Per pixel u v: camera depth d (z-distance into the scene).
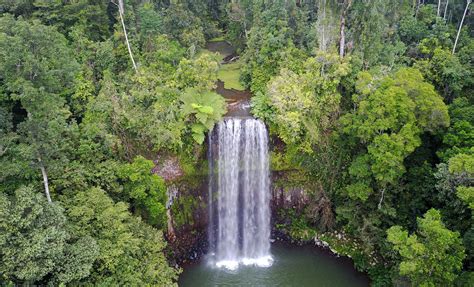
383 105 25.06
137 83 30.64
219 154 31.36
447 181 23.53
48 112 19.52
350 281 28.38
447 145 27.59
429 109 25.59
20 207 18.11
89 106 27.42
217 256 31.55
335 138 29.67
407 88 26.00
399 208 28.64
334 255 30.59
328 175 30.91
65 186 22.83
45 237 17.92
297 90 29.55
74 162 23.88
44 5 30.75
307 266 29.95
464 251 21.67
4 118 21.50
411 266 20.69
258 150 31.62
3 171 19.38
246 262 30.83
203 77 31.20
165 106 29.31
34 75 18.64
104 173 24.73
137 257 23.22
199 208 31.34
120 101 28.73
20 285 17.97
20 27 18.56
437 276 21.14
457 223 24.23
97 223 21.94
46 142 19.88
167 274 23.73
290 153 31.17
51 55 19.64
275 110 30.81
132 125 28.02
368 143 27.42
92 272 20.77
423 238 22.36
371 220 28.19
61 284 18.03
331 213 31.39
